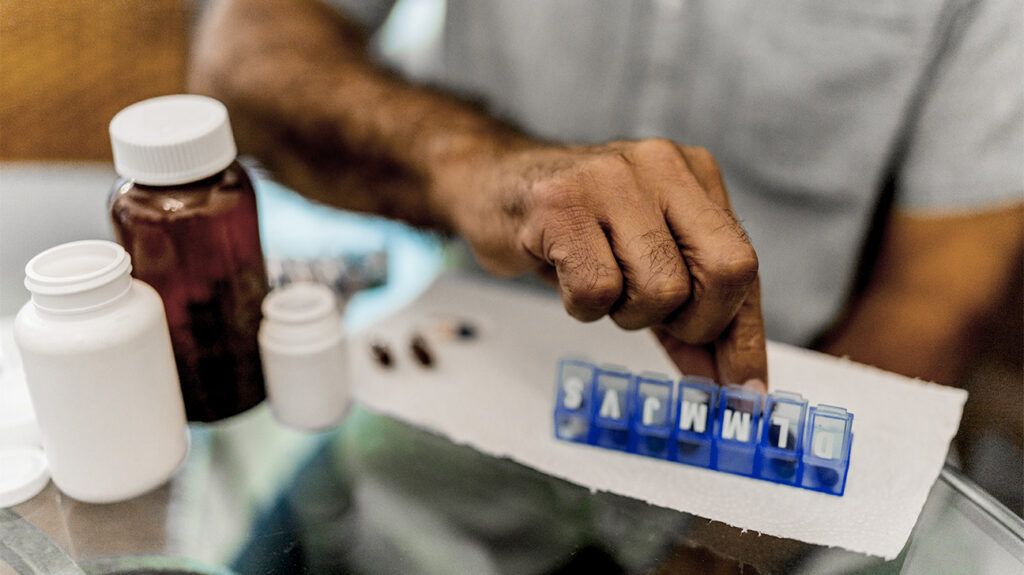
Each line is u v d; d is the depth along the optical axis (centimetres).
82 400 40
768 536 41
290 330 47
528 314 60
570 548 40
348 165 71
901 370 64
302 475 45
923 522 42
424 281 66
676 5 80
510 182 50
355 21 84
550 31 83
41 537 41
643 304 41
